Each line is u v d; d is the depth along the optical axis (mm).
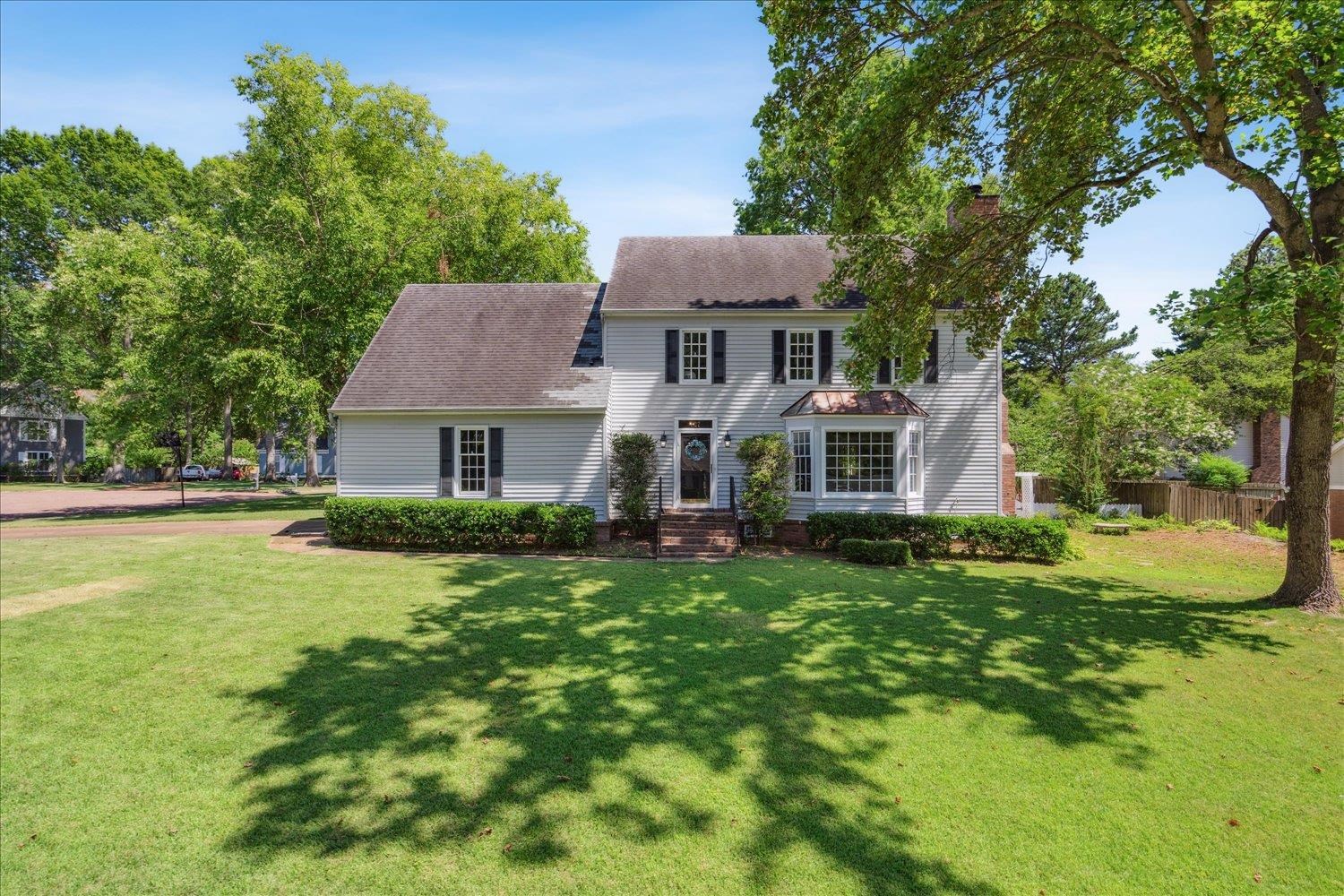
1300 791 5301
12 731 6180
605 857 4449
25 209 35906
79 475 46875
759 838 4656
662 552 15281
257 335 21641
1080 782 5418
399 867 4324
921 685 7375
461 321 20281
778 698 7008
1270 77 8672
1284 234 9852
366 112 28922
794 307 18203
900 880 4246
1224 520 19734
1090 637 8984
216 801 5078
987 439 18266
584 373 18188
